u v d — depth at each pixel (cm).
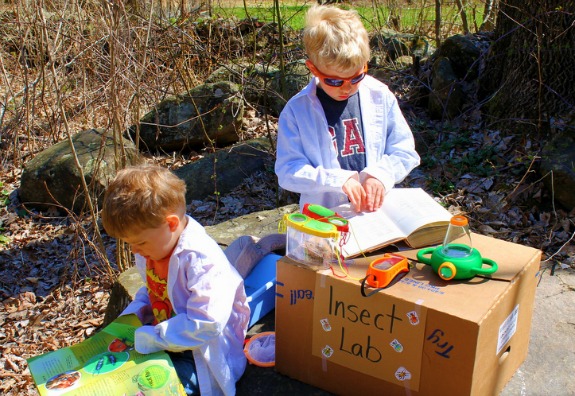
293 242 202
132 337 204
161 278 210
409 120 582
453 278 187
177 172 592
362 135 254
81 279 487
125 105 538
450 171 491
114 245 524
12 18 695
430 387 181
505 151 486
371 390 195
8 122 694
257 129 687
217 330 193
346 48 217
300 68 699
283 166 247
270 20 810
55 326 440
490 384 196
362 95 254
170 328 191
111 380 181
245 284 276
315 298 198
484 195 450
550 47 462
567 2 444
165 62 700
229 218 534
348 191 223
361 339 191
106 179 560
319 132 247
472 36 627
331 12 226
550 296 287
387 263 192
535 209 417
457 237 209
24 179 589
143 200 188
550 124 461
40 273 502
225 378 203
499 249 210
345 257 201
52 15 600
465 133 534
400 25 821
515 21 474
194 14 760
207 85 667
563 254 356
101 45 545
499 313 179
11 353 413
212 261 198
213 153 611
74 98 664
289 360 215
